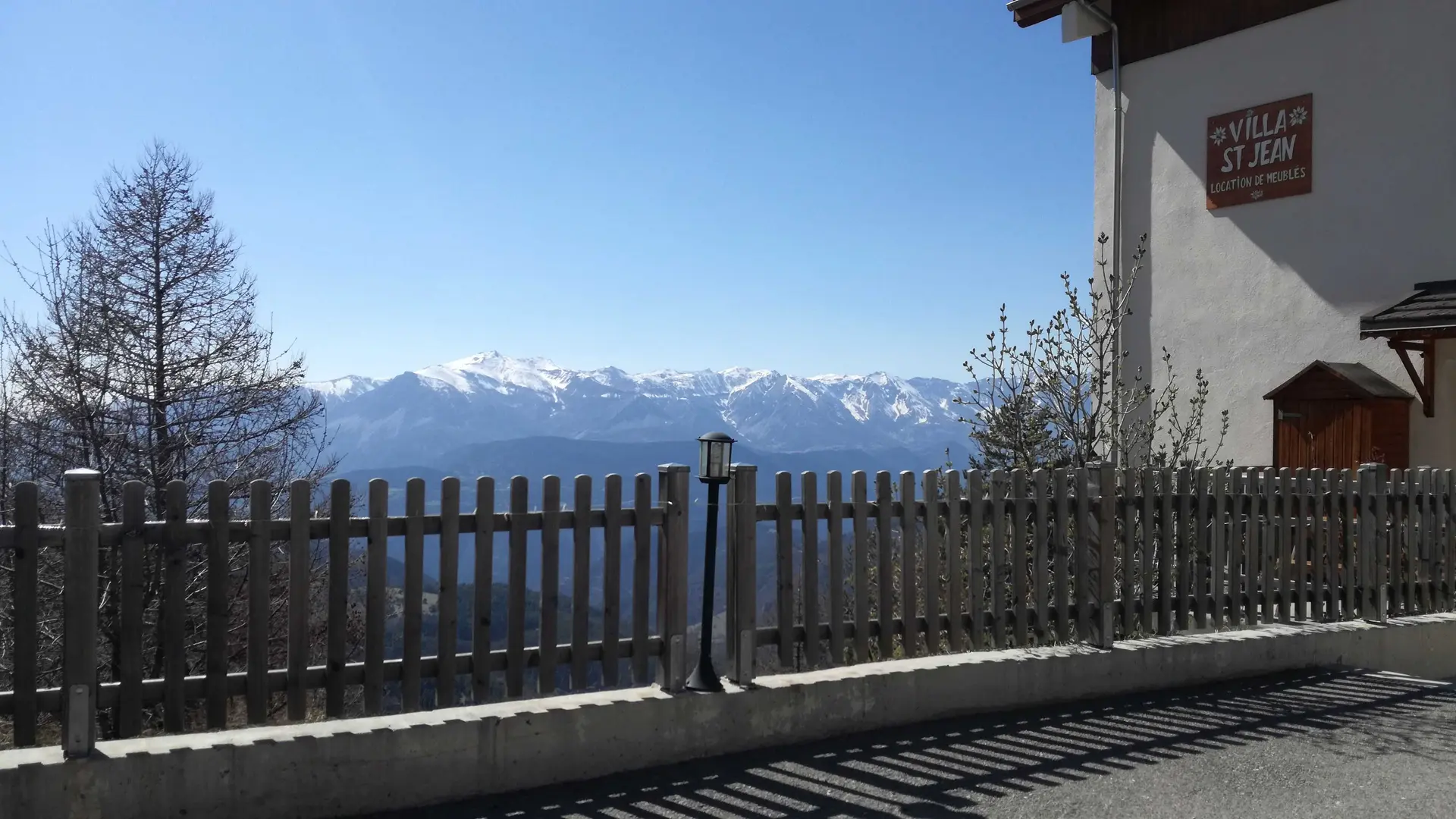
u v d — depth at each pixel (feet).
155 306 64.49
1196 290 47.88
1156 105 49.75
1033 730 19.74
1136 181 50.65
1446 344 38.34
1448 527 30.45
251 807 14.64
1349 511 28.30
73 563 14.38
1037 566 22.71
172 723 15.46
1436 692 23.16
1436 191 39.40
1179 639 24.18
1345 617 28.09
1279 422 43.27
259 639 16.01
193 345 64.49
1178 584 25.00
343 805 15.14
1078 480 23.15
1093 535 23.39
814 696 19.02
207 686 15.72
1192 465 32.71
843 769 17.37
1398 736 19.47
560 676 17.94
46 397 61.26
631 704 17.30
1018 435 32.22
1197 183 47.83
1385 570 28.94
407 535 16.84
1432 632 28.60
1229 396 46.34
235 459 62.95
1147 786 16.46
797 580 20.43
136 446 61.00
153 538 15.38
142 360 63.52
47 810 13.71
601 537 18.38
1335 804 15.65
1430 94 39.68
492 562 17.47
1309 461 41.93
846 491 20.84
